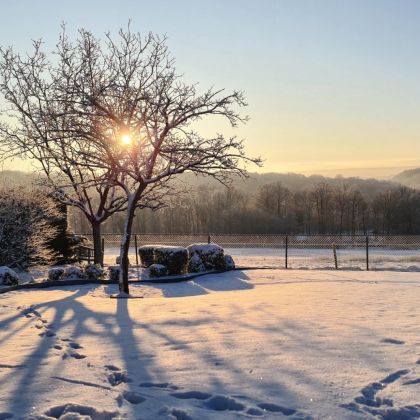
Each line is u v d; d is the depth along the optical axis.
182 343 6.98
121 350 6.71
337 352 6.39
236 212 73.00
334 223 86.44
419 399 4.84
